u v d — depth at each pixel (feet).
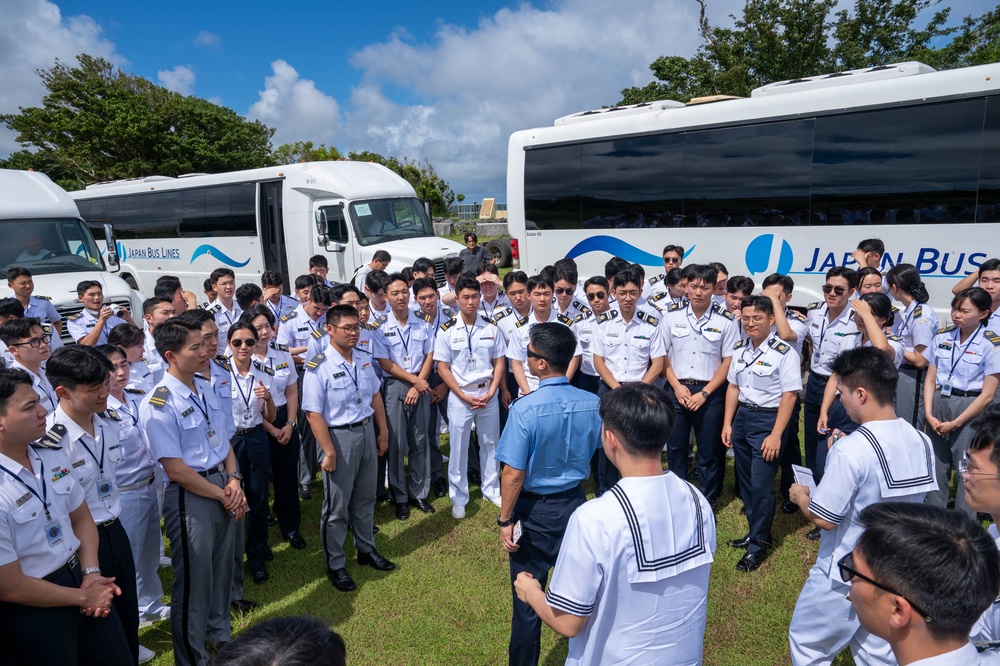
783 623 11.94
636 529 6.31
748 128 25.17
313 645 3.89
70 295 28.09
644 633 6.44
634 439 6.55
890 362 8.60
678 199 27.27
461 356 16.17
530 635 9.87
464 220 125.80
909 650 4.69
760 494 13.55
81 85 89.92
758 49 58.85
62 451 8.85
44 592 7.80
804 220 24.12
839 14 56.49
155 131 90.84
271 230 43.01
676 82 66.49
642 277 16.21
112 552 9.84
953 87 20.58
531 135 31.71
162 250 49.24
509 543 9.55
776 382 13.46
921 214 21.58
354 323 13.25
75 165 91.66
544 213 31.63
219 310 22.16
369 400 13.80
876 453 8.28
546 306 16.34
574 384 18.02
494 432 16.80
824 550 8.82
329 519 13.34
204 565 10.56
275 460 15.49
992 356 13.60
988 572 4.50
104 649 8.84
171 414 10.32
